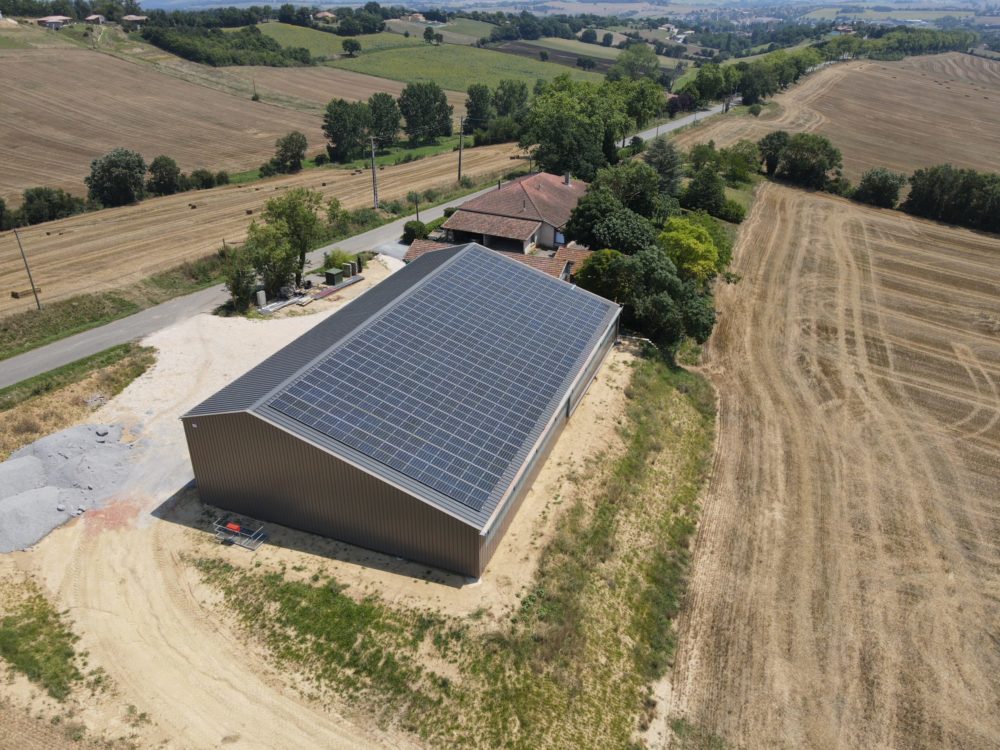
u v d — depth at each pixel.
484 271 50.06
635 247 66.06
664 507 39.06
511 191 80.06
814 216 98.25
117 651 28.05
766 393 52.72
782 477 43.06
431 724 25.81
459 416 35.06
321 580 31.38
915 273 78.44
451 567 31.88
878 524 39.44
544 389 39.53
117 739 24.75
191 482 37.94
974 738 27.73
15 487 35.38
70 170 110.44
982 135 158.12
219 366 49.56
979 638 32.31
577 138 98.81
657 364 52.75
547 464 39.69
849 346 60.84
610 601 32.16
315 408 32.72
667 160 92.19
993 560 37.06
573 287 52.38
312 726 25.55
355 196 98.25
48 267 66.94
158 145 128.25
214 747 24.70
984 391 54.16
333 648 28.31
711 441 46.28
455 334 41.66
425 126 148.12
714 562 35.97
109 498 36.47
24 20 191.88
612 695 28.08
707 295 68.38
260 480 33.66
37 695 26.03
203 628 29.16
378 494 30.92
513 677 27.58
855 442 47.09
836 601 33.97
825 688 29.48
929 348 61.00
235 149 131.38
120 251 72.62
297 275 62.03
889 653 31.30
